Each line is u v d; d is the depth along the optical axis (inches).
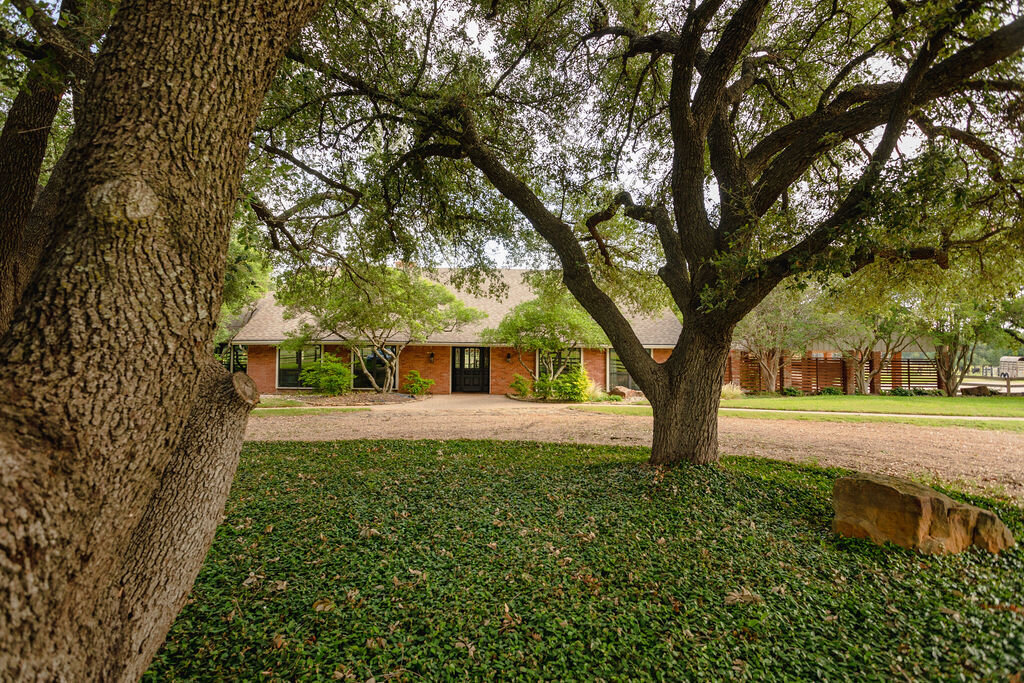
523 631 115.2
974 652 106.0
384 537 166.9
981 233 219.8
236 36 57.8
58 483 44.1
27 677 42.0
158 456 53.8
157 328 50.5
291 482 235.5
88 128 52.2
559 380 704.4
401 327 665.0
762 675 99.4
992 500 213.2
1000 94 194.5
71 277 47.2
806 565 149.6
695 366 233.5
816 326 749.9
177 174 53.2
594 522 181.5
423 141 276.2
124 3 55.4
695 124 219.0
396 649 107.0
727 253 194.5
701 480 213.9
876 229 157.9
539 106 291.9
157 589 62.8
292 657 104.1
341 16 214.4
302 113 256.4
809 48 265.9
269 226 298.5
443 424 465.7
